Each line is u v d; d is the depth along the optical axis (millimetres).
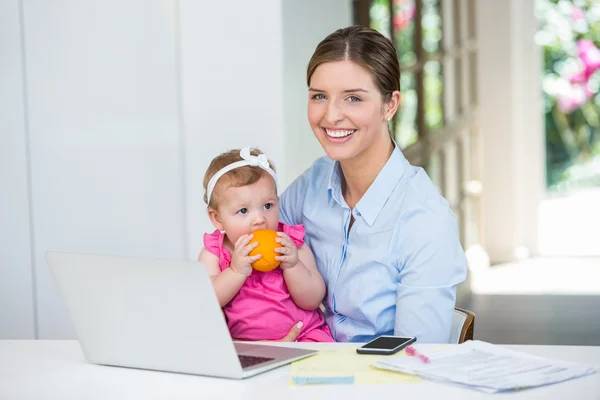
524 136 6312
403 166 1988
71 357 1661
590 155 8102
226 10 2723
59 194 2877
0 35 2846
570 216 7723
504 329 4258
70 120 2854
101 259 1498
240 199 2000
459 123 5168
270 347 1626
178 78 2787
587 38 7719
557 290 5203
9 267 2904
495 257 6254
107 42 2816
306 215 2141
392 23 4145
